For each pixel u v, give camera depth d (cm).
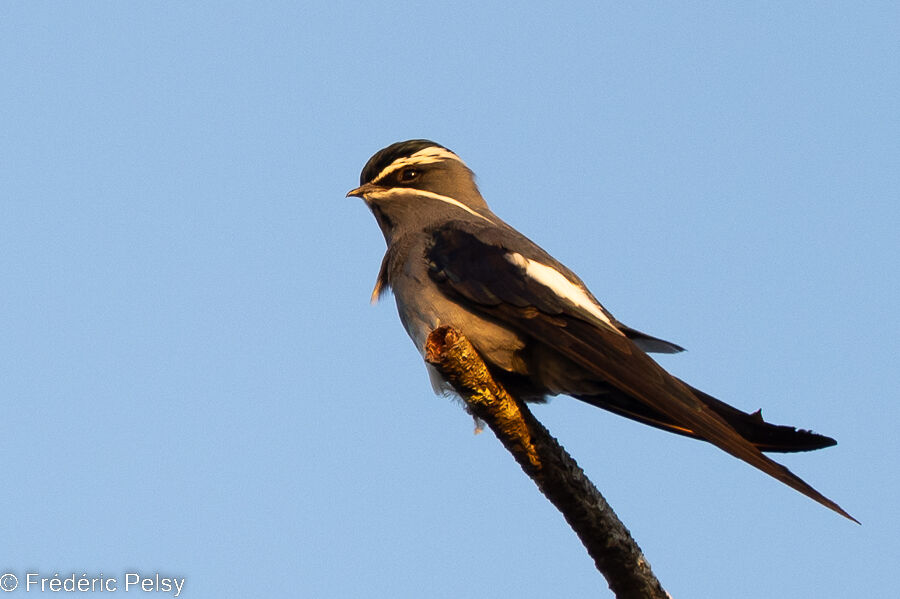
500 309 1221
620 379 1150
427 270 1276
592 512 1010
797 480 965
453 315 1245
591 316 1213
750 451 1026
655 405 1123
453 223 1337
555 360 1226
